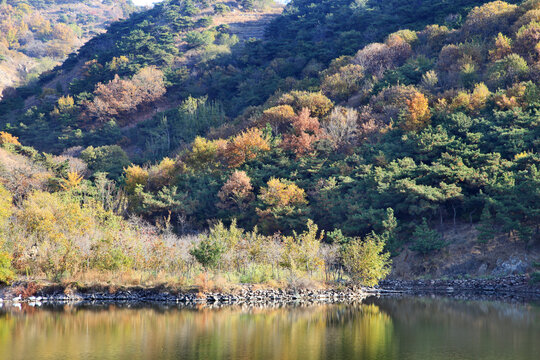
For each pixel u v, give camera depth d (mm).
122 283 43281
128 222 60750
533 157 56906
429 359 23078
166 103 152125
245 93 138500
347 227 60906
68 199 63344
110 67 165125
